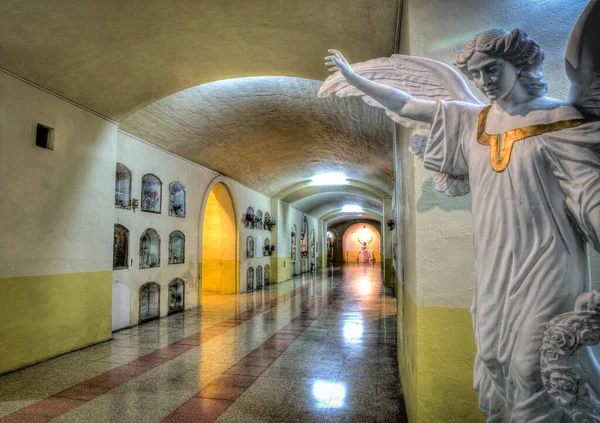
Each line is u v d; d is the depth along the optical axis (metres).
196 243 10.00
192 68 5.71
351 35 4.20
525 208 1.59
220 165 10.98
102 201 6.29
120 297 7.17
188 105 7.61
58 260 5.46
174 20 4.55
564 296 1.54
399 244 4.92
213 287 12.73
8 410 3.71
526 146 1.61
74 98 5.70
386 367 5.07
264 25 4.56
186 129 8.40
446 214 2.63
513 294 1.60
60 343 5.47
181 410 3.74
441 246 2.62
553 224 1.58
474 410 2.53
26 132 5.04
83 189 5.91
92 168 6.10
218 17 4.49
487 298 1.67
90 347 5.93
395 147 5.37
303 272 22.59
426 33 2.71
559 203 1.59
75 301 5.73
